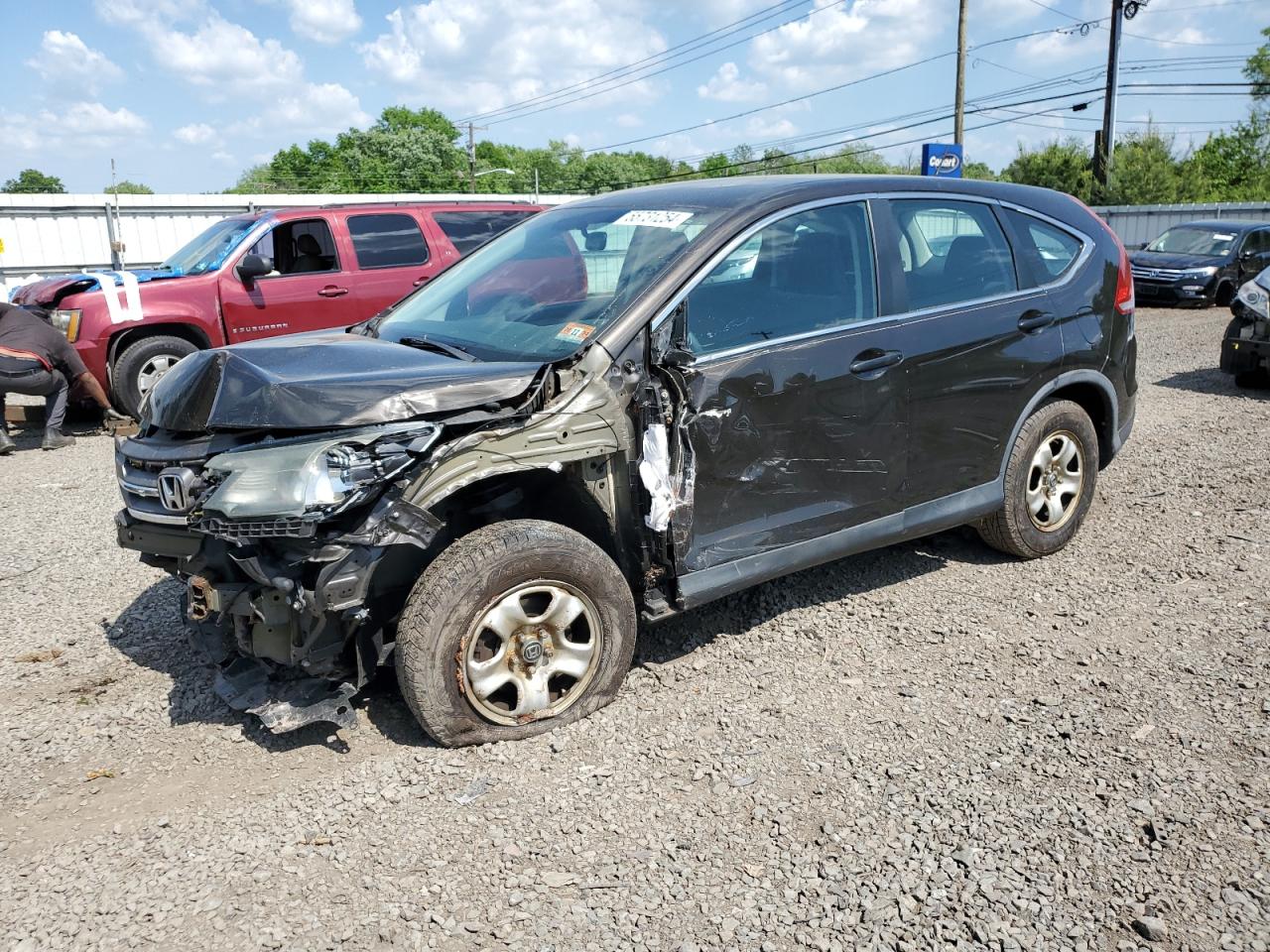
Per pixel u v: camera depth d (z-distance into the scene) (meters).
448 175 91.38
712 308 3.82
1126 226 31.23
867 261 4.30
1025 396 4.82
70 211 21.22
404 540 3.13
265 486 3.04
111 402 9.84
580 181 102.12
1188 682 3.87
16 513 6.80
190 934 2.60
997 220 4.86
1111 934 2.57
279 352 3.57
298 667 3.40
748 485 3.89
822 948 2.54
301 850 2.95
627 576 3.84
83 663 4.25
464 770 3.34
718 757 3.42
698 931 2.61
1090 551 5.32
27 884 2.82
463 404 3.29
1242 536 5.50
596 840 2.98
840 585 4.93
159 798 3.23
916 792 3.19
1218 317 17.81
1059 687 3.87
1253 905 2.65
